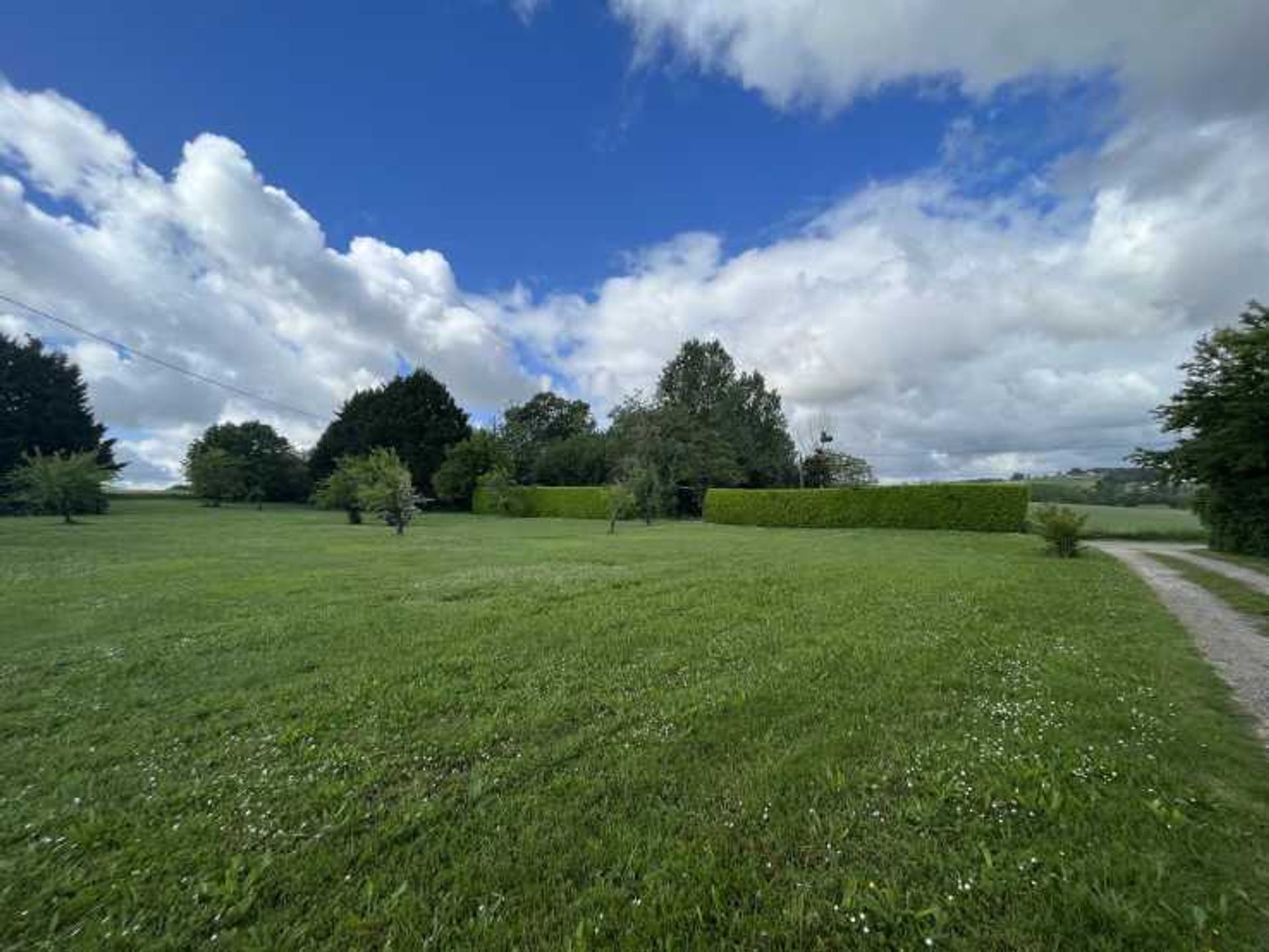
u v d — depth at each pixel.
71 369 44.94
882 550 15.98
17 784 3.18
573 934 2.02
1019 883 2.19
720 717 3.96
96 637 6.41
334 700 4.45
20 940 2.04
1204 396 14.61
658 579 10.27
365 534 23.34
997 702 4.11
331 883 2.33
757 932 2.01
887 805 2.79
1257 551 14.73
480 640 6.18
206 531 23.34
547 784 3.09
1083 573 10.91
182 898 2.23
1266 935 1.93
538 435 63.66
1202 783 2.95
